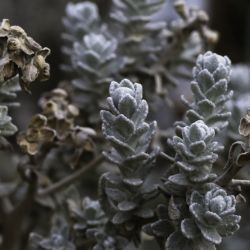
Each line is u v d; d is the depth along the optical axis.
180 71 0.46
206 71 0.35
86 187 0.50
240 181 0.34
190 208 0.32
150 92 0.46
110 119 0.33
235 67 0.54
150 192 0.35
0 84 0.36
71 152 0.43
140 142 0.34
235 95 0.50
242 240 0.49
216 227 0.32
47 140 0.37
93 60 0.43
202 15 0.44
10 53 0.32
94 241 0.39
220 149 0.34
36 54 0.33
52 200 0.43
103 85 0.43
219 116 0.35
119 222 0.35
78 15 0.48
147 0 0.45
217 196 0.32
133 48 0.45
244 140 0.35
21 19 0.65
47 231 0.45
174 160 0.34
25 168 0.40
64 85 0.45
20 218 0.43
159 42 0.46
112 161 0.34
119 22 0.45
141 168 0.34
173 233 0.33
